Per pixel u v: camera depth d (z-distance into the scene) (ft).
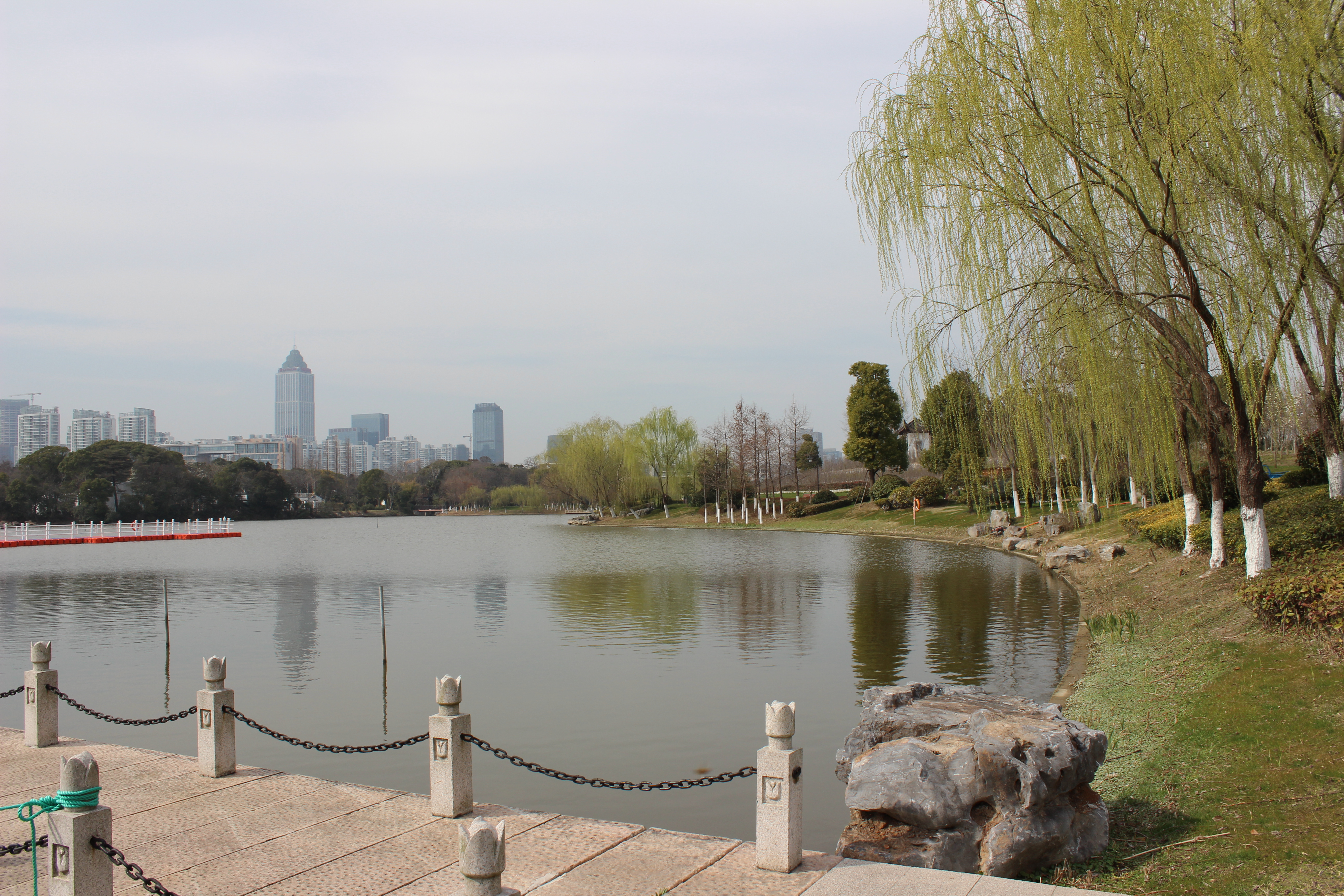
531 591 95.25
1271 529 54.39
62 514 323.78
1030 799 19.29
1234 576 50.24
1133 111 35.55
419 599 90.53
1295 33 34.42
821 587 92.38
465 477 535.60
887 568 110.63
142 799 23.89
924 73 40.16
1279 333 38.50
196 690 50.01
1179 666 37.11
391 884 18.29
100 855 15.57
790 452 285.64
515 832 21.13
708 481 287.48
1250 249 36.29
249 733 40.52
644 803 30.53
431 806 22.70
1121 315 40.16
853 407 232.73
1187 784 24.23
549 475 409.28
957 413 43.55
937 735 22.03
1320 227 36.91
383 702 46.01
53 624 75.97
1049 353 40.50
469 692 47.09
